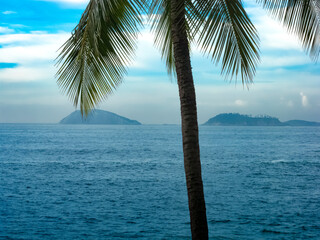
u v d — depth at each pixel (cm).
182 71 460
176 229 1539
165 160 4969
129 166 4222
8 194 2362
